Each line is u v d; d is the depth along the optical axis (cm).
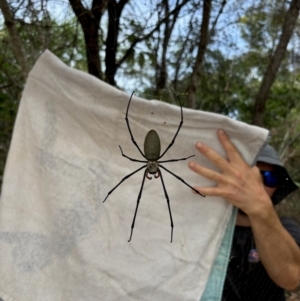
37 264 32
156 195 32
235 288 36
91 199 32
